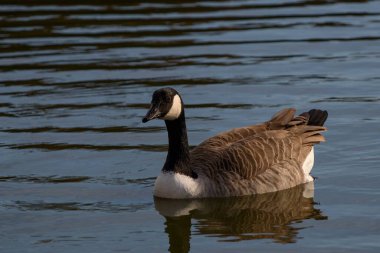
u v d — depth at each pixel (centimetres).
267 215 1336
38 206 1384
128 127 1798
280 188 1446
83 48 2384
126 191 1456
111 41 2445
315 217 1318
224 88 2027
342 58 2264
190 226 1298
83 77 2139
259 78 2100
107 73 2164
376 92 1980
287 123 1512
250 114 1834
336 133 1727
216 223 1309
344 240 1219
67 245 1225
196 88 2030
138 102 1952
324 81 2070
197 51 2341
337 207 1360
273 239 1232
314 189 1450
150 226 1298
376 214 1322
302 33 2516
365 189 1440
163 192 1418
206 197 1412
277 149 1461
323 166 1561
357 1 2952
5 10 2836
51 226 1301
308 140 1505
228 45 2395
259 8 2845
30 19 2709
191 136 1708
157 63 2233
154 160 1603
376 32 2509
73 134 1755
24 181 1502
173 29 2567
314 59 2261
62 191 1455
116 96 1995
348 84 2042
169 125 1406
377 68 2169
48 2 2952
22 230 1287
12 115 1878
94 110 1906
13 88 2067
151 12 2792
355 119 1802
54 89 2055
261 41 2433
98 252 1196
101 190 1459
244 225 1294
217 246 1209
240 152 1438
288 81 2077
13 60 2289
